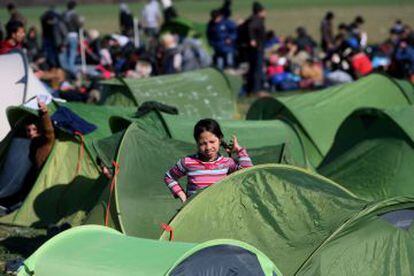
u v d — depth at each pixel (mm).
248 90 69875
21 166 35938
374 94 45062
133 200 28250
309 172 25031
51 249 20516
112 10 179625
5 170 36250
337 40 83000
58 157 34219
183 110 46281
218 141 25062
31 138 35000
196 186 25062
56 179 33906
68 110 34469
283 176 24406
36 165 34719
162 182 29031
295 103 43594
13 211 34750
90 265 19484
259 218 23703
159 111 34438
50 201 33531
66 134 34344
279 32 130375
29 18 150500
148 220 27938
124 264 19203
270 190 24109
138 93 46000
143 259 19328
